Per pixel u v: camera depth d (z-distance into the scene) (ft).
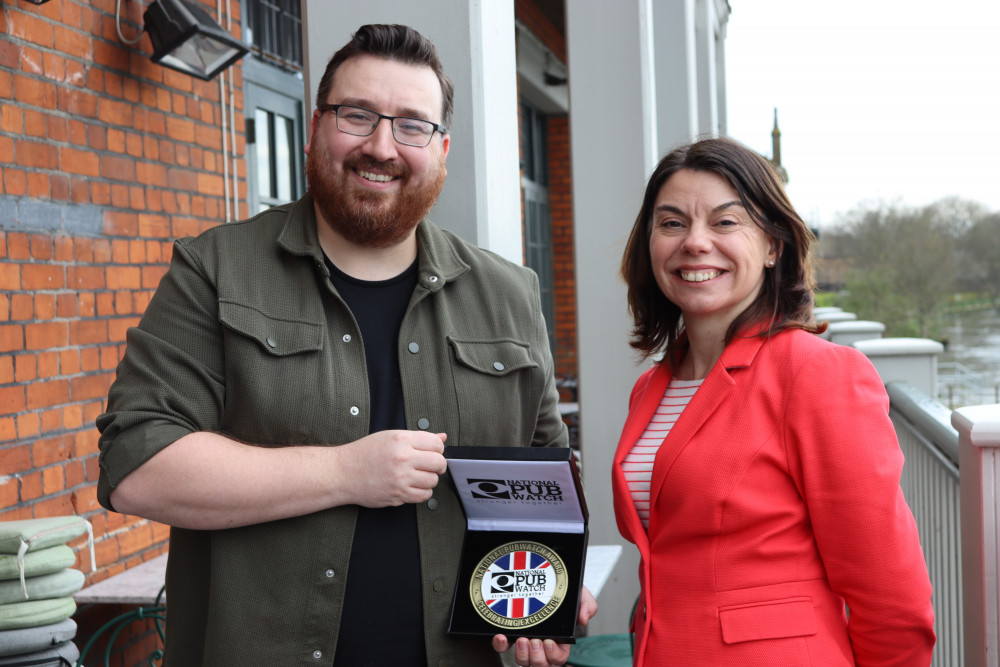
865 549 4.58
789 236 5.17
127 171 11.50
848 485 4.58
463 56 6.71
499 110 7.07
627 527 5.39
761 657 4.66
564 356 37.58
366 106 5.26
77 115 10.59
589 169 11.53
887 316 58.23
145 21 11.53
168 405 5.09
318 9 6.81
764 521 4.79
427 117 5.35
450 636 5.28
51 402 10.02
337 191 5.29
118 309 11.23
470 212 6.75
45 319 9.96
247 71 15.38
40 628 7.76
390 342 5.59
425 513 5.37
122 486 4.93
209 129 13.50
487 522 5.35
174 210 12.52
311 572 5.14
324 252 5.60
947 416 8.44
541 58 30.50
